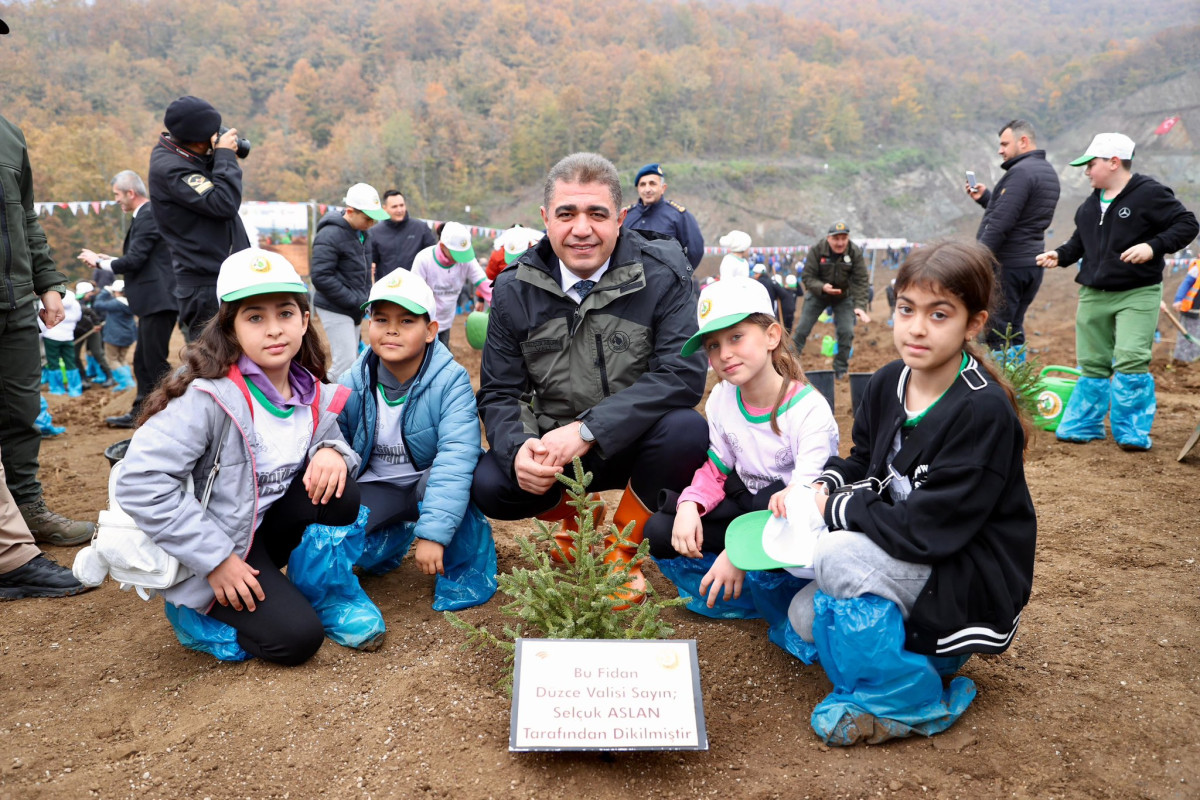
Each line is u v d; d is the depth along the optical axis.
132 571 2.62
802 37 178.50
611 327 3.10
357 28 163.50
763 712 2.43
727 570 2.63
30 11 127.00
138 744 2.33
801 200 108.69
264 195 103.81
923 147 128.12
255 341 2.67
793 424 2.75
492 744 2.25
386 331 3.09
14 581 3.44
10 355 3.75
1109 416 5.95
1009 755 2.19
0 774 2.21
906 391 2.40
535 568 3.52
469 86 134.50
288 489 2.90
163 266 5.76
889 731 2.22
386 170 107.56
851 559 2.20
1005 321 6.32
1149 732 2.27
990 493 2.14
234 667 2.75
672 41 171.50
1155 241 4.93
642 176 6.64
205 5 144.12
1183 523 3.90
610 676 2.15
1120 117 118.06
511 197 111.12
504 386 3.25
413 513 3.36
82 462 5.85
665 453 3.11
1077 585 3.24
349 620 2.83
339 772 2.18
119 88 113.38
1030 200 6.11
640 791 2.07
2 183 3.57
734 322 2.60
